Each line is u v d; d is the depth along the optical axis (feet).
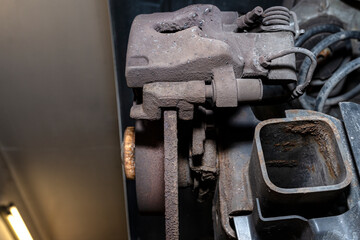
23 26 2.26
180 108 0.94
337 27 1.51
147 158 1.13
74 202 3.41
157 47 0.98
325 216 0.89
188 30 0.98
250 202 1.02
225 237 1.05
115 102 2.72
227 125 1.12
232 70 0.94
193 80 0.95
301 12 1.55
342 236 0.82
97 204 3.48
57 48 2.39
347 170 0.81
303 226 0.84
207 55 0.93
